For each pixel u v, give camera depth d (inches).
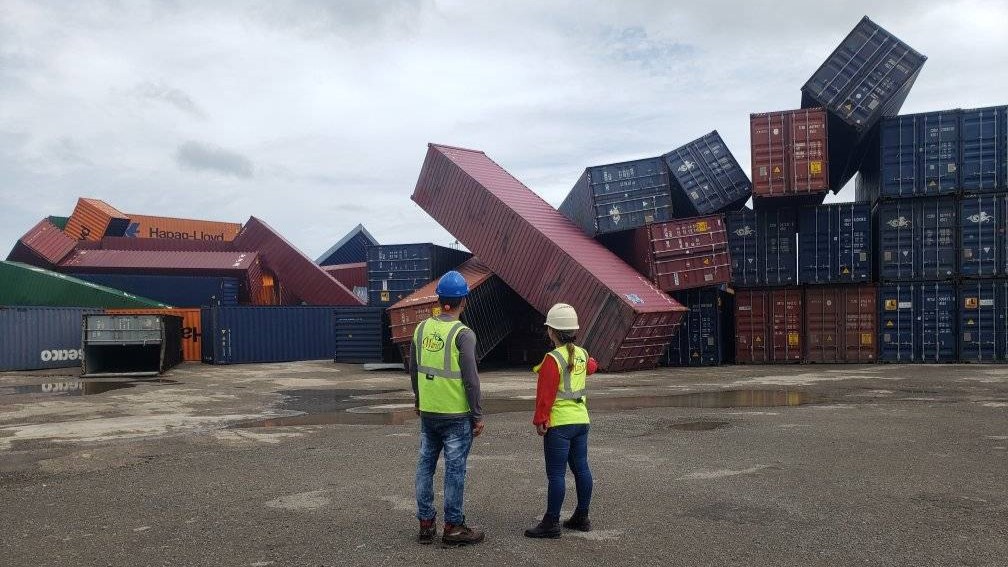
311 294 1492.4
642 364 848.9
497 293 978.7
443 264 1286.9
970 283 891.4
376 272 1261.1
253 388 710.5
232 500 237.9
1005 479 255.0
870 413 438.3
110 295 1254.3
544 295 869.2
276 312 1170.6
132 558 179.0
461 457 185.6
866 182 1062.4
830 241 929.5
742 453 310.5
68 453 335.0
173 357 1031.6
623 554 176.9
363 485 257.9
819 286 944.9
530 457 309.7
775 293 957.8
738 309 970.1
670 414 447.8
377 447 343.0
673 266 914.7
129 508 229.1
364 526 204.2
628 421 417.4
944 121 889.5
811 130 888.9
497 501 232.1
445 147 1056.8
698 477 263.3
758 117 904.9
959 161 884.6
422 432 192.4
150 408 534.9
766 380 695.7
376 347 1079.6
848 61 888.9
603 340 799.7
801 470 273.4
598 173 969.5
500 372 905.5
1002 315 879.7
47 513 224.4
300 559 176.1
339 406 543.5
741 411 458.9
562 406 189.5
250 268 1460.4
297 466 296.8
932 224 900.6
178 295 1393.9
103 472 289.6
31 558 180.1
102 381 803.4
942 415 425.1
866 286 927.7
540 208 1007.0
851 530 194.5
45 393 660.1
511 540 189.5
